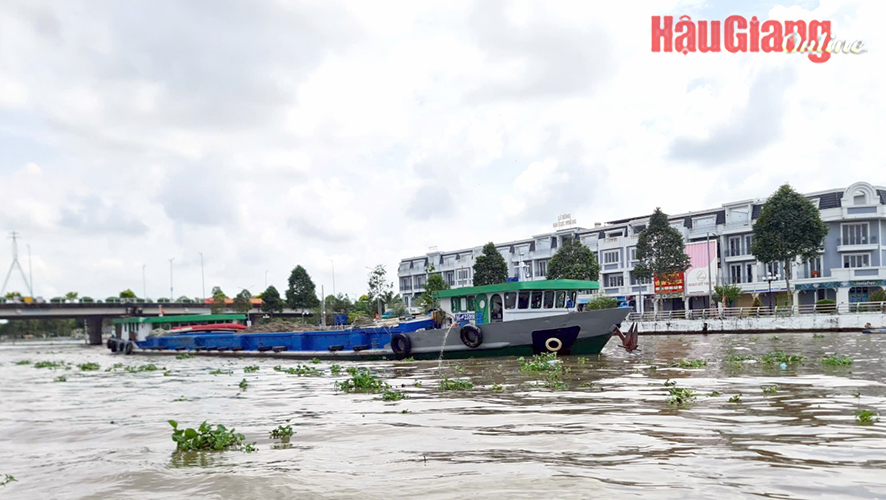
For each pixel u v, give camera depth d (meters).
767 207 46.69
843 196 51.41
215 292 104.69
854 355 18.61
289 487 5.63
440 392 12.73
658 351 23.05
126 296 98.88
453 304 24.95
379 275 60.06
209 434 8.06
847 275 49.56
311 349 30.55
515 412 9.47
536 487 5.26
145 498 5.64
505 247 80.00
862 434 6.96
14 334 166.75
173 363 32.34
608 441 7.03
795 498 4.74
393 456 6.84
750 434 7.10
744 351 21.95
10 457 8.30
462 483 5.50
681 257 52.69
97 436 9.62
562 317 20.47
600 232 69.25
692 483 5.21
